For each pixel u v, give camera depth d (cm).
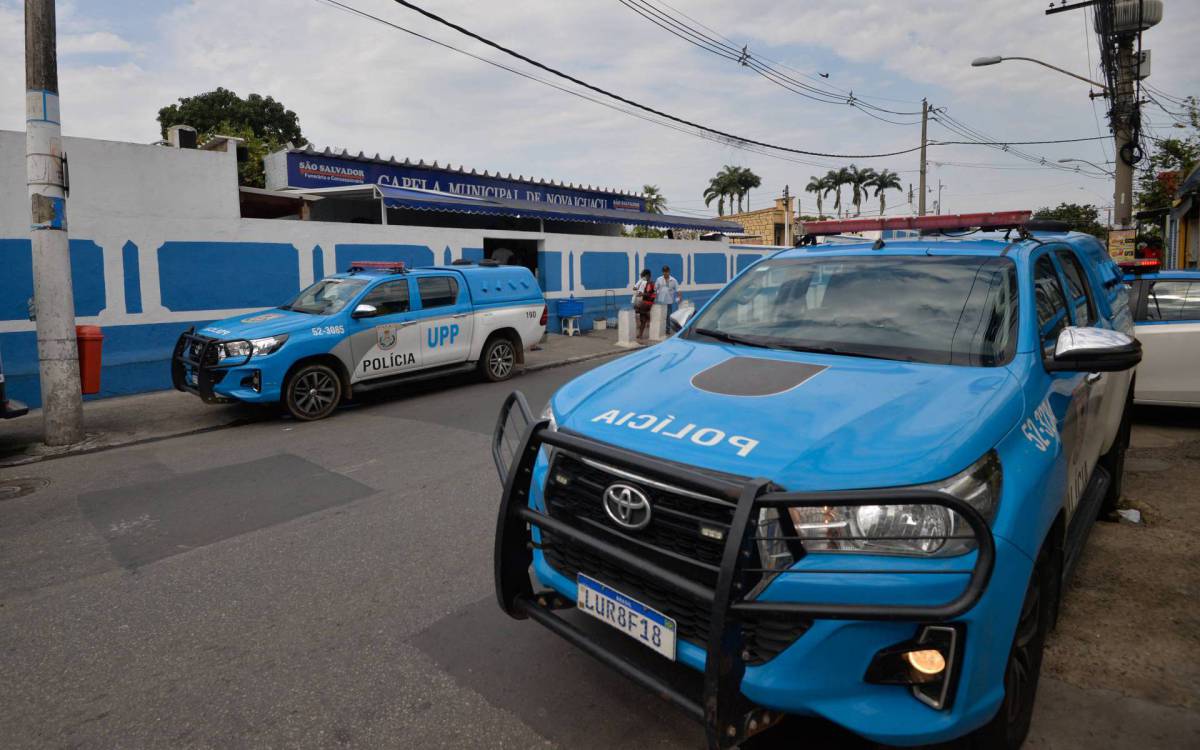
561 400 305
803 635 210
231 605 393
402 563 441
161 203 1117
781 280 382
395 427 823
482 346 1078
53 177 758
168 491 606
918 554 207
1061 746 262
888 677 208
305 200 1524
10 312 995
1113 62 1527
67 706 306
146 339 1111
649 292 1623
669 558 228
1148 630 338
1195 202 1814
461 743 273
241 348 825
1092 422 356
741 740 216
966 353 297
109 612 389
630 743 270
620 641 333
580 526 261
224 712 298
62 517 550
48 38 748
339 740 278
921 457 218
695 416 258
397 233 1430
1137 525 465
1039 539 234
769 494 208
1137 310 705
